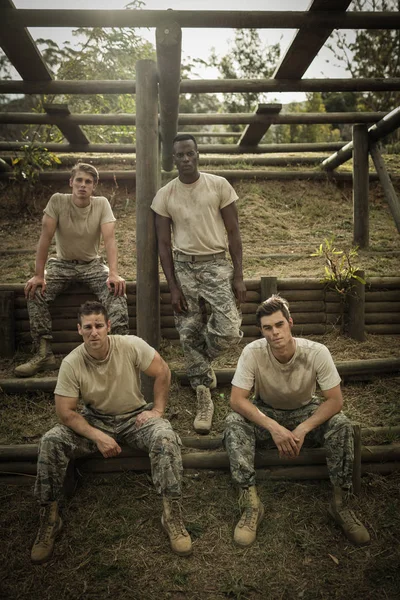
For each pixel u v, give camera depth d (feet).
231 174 22.06
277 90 14.67
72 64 23.71
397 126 16.34
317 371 8.83
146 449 8.91
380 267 15.35
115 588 7.39
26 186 20.88
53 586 7.43
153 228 11.37
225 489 9.23
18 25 10.77
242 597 7.23
